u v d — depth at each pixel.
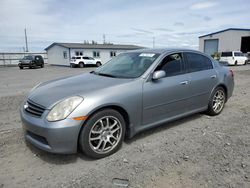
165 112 3.86
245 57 27.03
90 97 2.99
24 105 3.31
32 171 2.85
